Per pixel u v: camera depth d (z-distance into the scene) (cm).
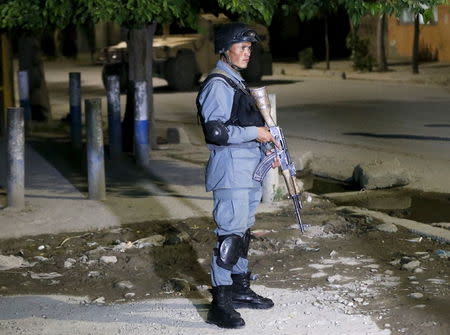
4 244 763
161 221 834
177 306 584
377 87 2336
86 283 652
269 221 820
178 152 1270
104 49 2311
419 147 1284
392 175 1008
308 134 1442
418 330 528
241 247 544
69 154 1266
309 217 838
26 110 1493
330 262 689
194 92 2369
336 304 580
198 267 686
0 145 1330
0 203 919
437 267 670
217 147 529
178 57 2394
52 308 588
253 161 534
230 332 530
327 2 871
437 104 1864
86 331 539
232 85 527
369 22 3256
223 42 529
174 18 1004
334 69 2973
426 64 2936
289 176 552
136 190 980
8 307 591
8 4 970
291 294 603
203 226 813
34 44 1627
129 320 557
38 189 993
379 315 557
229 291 542
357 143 1334
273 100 845
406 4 821
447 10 2941
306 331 529
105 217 850
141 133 1134
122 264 694
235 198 530
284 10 900
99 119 922
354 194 988
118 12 931
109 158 1209
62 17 958
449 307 569
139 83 1112
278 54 3778
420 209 913
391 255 709
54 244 763
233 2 849
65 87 2625
